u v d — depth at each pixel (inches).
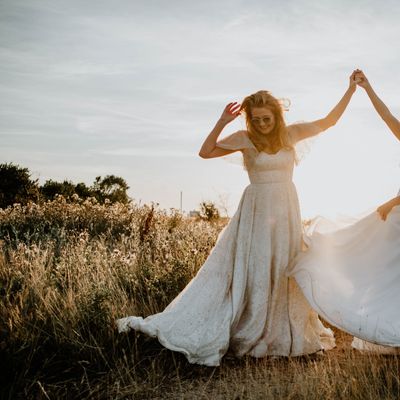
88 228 377.7
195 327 154.6
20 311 171.0
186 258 223.6
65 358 150.3
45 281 200.7
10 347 144.5
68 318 166.6
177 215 405.1
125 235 346.9
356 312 140.8
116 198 1069.1
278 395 124.5
